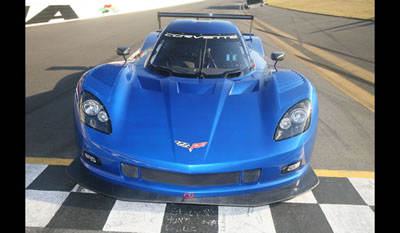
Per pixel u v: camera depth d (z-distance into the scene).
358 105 4.32
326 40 9.93
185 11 24.75
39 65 6.03
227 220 2.07
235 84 2.52
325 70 6.19
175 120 2.06
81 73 5.55
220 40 2.87
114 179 2.00
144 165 1.87
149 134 1.98
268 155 1.93
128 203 2.20
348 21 14.59
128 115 2.12
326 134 3.44
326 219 2.12
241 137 1.98
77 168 2.28
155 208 2.16
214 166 1.83
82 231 1.92
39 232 1.90
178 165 1.82
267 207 2.21
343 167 2.79
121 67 2.83
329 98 4.57
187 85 2.47
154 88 2.44
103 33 10.88
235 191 1.94
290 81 2.57
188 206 2.19
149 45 4.02
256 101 2.32
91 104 2.17
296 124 2.10
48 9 13.13
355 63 6.82
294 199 2.31
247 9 27.14
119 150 1.92
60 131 3.27
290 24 14.34
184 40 2.86
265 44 8.91
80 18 15.80
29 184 2.36
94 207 2.14
